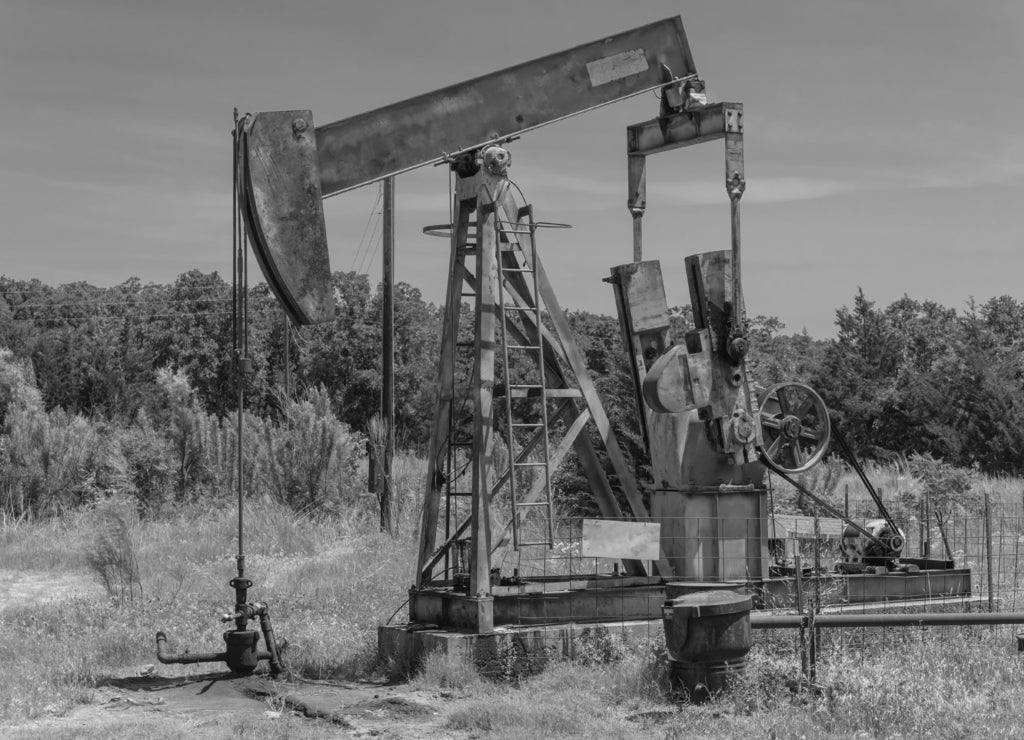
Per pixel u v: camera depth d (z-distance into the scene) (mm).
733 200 11484
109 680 10750
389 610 14008
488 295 10859
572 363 11547
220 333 82500
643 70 11672
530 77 11258
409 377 62844
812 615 9070
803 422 12578
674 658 9133
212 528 22312
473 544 10609
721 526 11242
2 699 9656
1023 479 33812
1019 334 85000
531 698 9297
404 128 10852
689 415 11484
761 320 80812
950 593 12023
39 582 18266
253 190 10242
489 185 10945
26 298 100250
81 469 26672
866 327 43188
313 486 25547
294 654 11633
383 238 24766
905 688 8758
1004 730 7941
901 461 35562
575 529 18688
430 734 8492
